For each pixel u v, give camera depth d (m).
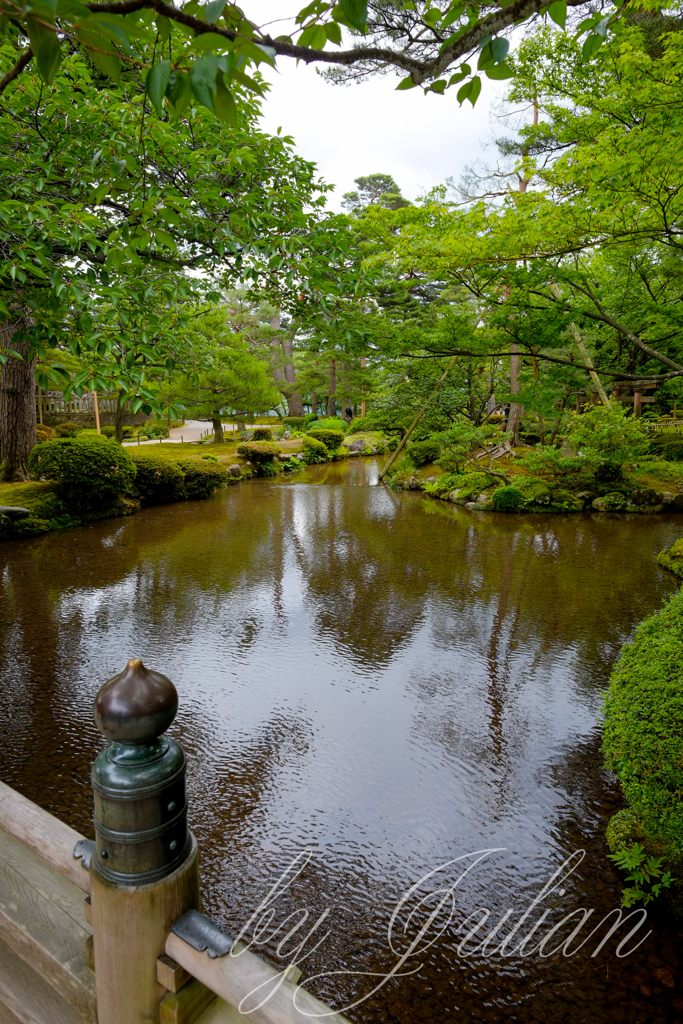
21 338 2.25
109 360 2.17
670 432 12.88
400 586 5.60
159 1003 0.71
